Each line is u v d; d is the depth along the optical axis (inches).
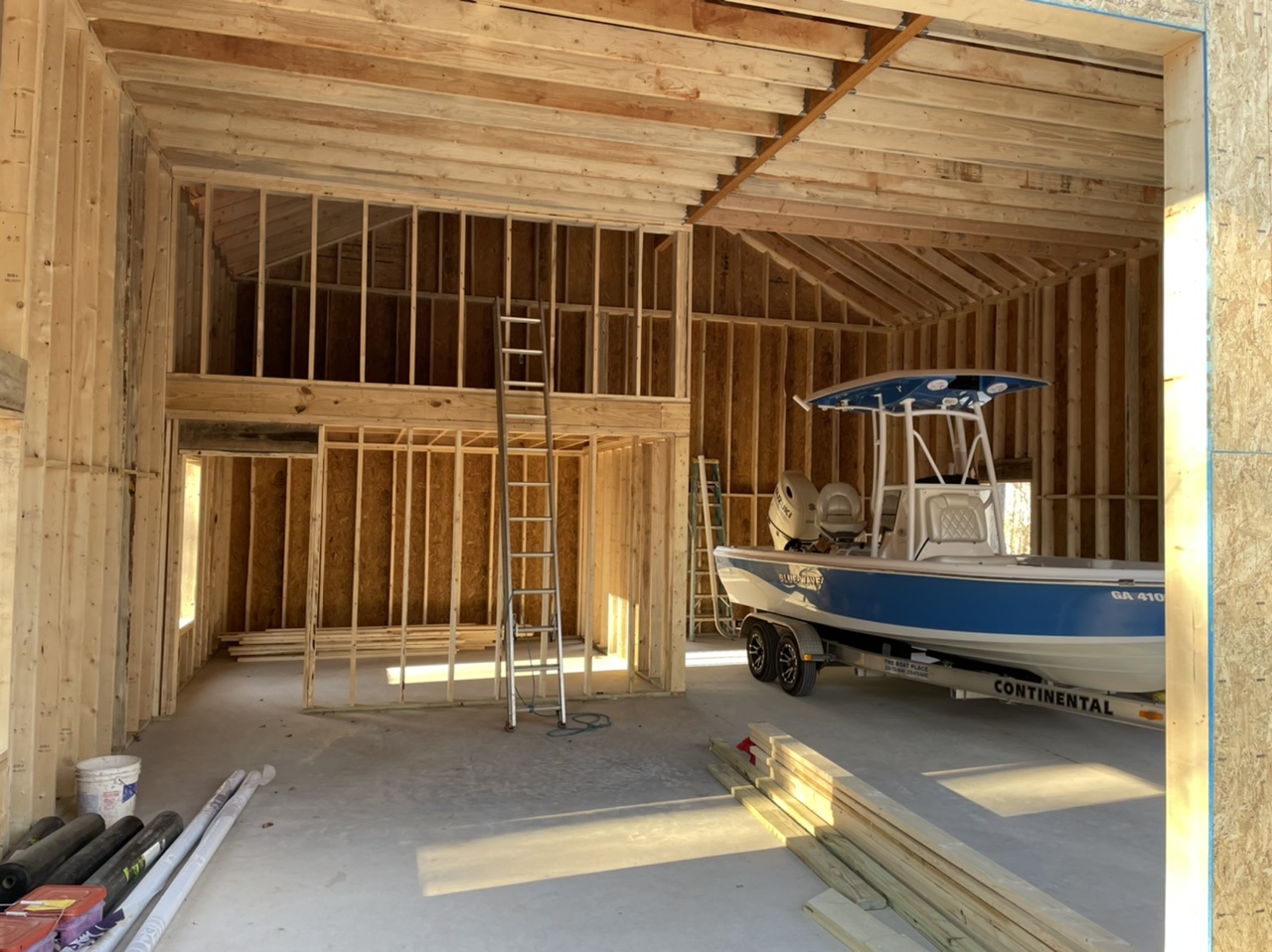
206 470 378.3
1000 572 245.0
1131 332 383.6
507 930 143.0
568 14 206.4
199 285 347.9
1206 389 125.6
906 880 154.3
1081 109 260.2
